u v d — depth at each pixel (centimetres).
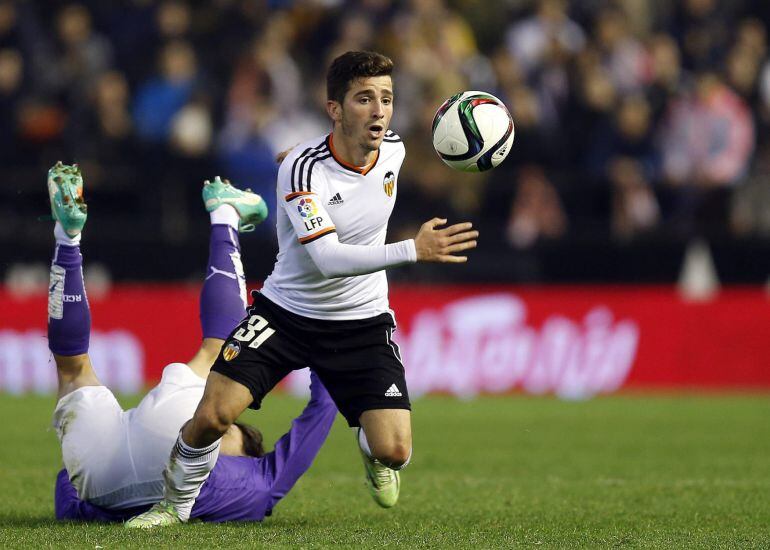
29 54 5331
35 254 4984
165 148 5181
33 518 2038
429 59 5353
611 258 5141
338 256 1844
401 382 1970
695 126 5381
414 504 2297
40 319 4631
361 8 5606
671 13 6081
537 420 3894
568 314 4731
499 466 2892
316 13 5647
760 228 5372
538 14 5731
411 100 5222
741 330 4791
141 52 5556
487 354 4703
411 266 5097
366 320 1980
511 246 5144
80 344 1988
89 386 1991
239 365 1906
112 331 4694
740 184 5438
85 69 5391
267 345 1939
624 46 5659
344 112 1898
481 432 3584
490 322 4709
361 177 1936
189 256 5100
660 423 3822
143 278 5078
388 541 1770
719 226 5219
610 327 4756
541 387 4706
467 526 1992
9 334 4619
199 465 1878
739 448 3241
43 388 4625
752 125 5550
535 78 5469
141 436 1928
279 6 5719
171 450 1892
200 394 1967
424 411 4153
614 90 5547
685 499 2359
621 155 5344
